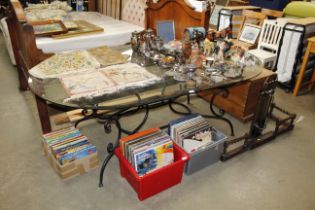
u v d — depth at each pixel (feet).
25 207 5.05
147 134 5.61
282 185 5.82
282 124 7.77
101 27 10.59
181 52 6.25
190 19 8.48
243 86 7.52
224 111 8.26
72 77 5.24
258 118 6.84
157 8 9.39
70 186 5.57
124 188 5.59
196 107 8.89
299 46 9.52
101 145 6.92
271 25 10.82
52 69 5.55
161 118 8.23
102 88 4.90
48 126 6.82
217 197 5.45
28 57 6.65
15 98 9.09
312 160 6.61
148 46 6.53
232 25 12.51
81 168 5.80
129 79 5.30
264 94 6.47
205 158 6.02
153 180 5.13
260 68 6.55
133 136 5.52
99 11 14.92
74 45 9.05
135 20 11.59
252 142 6.84
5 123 7.64
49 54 6.86
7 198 5.23
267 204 5.33
